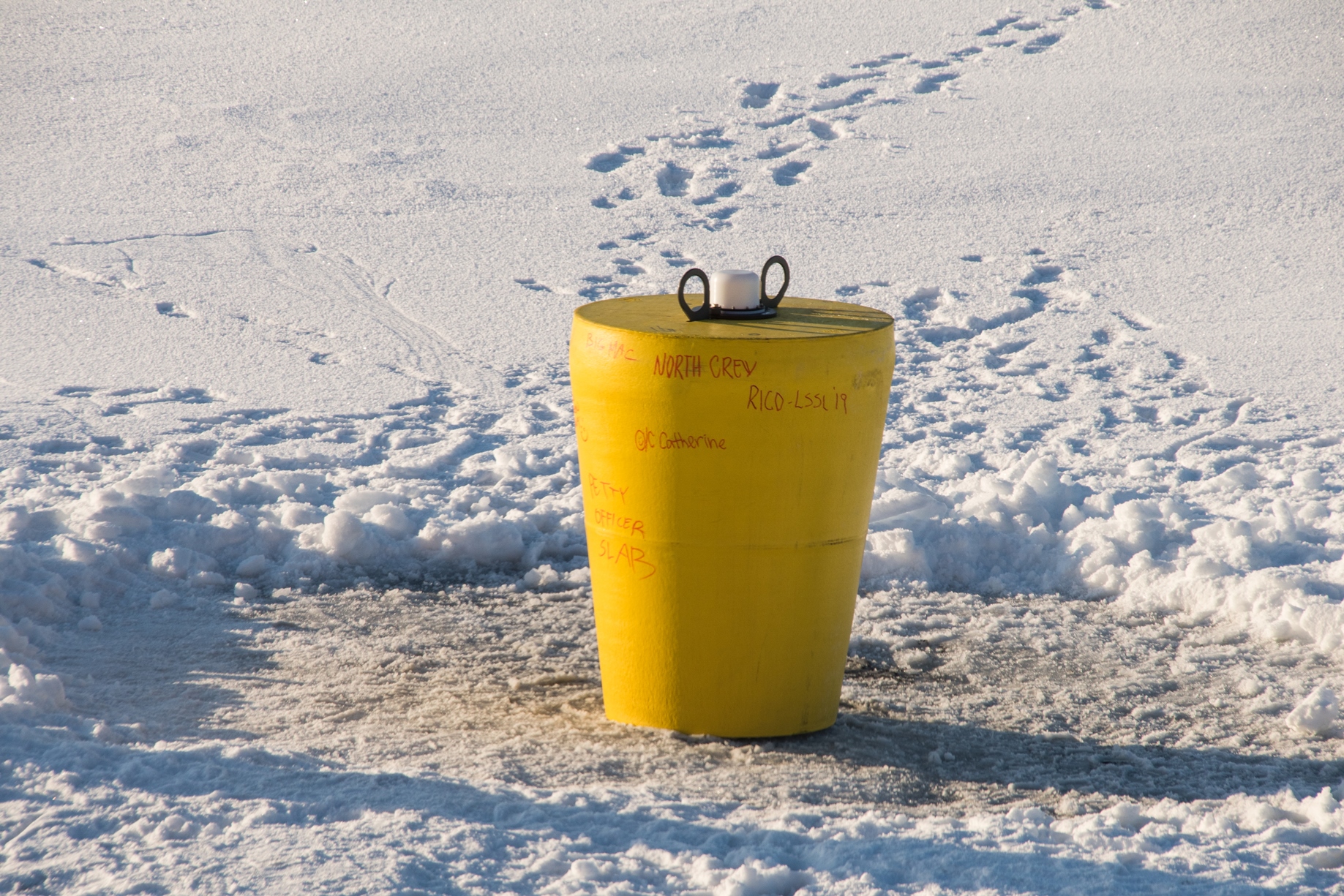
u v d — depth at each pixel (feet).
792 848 22.26
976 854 21.63
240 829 21.66
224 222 97.09
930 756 27.84
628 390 26.94
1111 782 26.84
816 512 27.37
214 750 25.36
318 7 165.58
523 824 22.63
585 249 93.35
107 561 37.52
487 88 136.77
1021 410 61.05
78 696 29.50
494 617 36.45
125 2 170.40
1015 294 82.89
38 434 52.19
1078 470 50.72
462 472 50.06
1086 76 138.51
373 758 26.66
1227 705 31.12
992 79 138.92
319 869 20.18
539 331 75.41
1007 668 33.40
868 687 32.07
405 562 40.68
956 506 45.32
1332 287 82.43
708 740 28.40
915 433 56.75
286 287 82.33
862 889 20.42
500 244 93.97
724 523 27.09
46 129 122.31
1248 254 90.02
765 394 26.35
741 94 134.21
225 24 160.56
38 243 89.35
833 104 131.64
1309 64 138.51
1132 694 31.73
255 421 56.95
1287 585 36.99
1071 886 20.67
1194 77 136.67
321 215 99.71
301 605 36.86
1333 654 34.01
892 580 39.50
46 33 156.35
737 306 28.45
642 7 164.04
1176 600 37.81
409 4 166.61
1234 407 61.11
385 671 32.22
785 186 109.81
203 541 40.37
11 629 31.50
